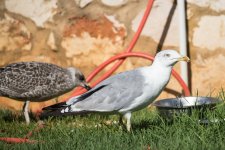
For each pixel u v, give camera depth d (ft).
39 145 30.42
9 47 43.21
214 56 41.81
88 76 40.98
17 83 38.42
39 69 38.73
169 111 34.30
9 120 38.75
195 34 41.88
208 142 29.55
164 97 42.14
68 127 35.37
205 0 41.60
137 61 42.11
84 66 42.73
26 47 43.06
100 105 32.17
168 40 41.96
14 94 38.73
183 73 41.27
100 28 42.29
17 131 35.27
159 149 28.78
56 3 42.47
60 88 39.06
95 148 29.40
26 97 38.73
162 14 41.91
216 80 41.91
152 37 42.09
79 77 39.47
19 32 43.01
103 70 42.47
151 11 41.93
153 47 42.14
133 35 42.04
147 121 35.65
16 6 42.88
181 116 33.47
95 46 42.47
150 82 31.89
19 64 39.06
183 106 34.09
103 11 42.14
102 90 32.50
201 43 41.86
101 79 40.96
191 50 41.98
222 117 33.14
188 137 30.01
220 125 31.68
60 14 42.47
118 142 30.19
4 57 43.27
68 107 32.68
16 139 31.89
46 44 42.78
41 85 38.47
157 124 34.27
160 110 34.68
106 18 42.16
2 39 43.19
